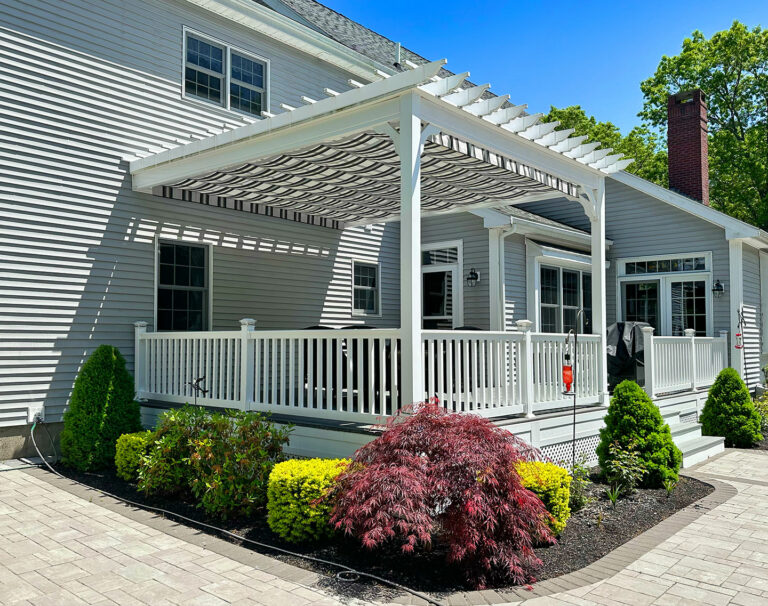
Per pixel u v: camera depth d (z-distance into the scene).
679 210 13.67
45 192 7.80
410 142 5.60
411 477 4.21
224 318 9.89
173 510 5.76
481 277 11.66
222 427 5.82
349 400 6.08
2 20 7.48
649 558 4.76
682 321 13.69
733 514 6.03
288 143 6.78
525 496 4.37
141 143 8.83
